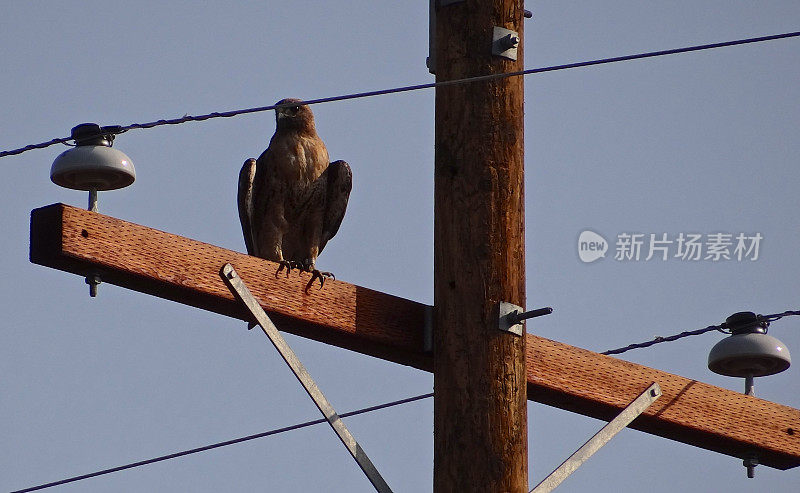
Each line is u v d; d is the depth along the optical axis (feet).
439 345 37.93
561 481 37.96
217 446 41.22
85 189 39.60
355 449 36.19
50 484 41.70
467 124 38.52
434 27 40.45
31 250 35.19
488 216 38.04
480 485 36.52
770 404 45.60
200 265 36.96
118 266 35.60
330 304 38.52
